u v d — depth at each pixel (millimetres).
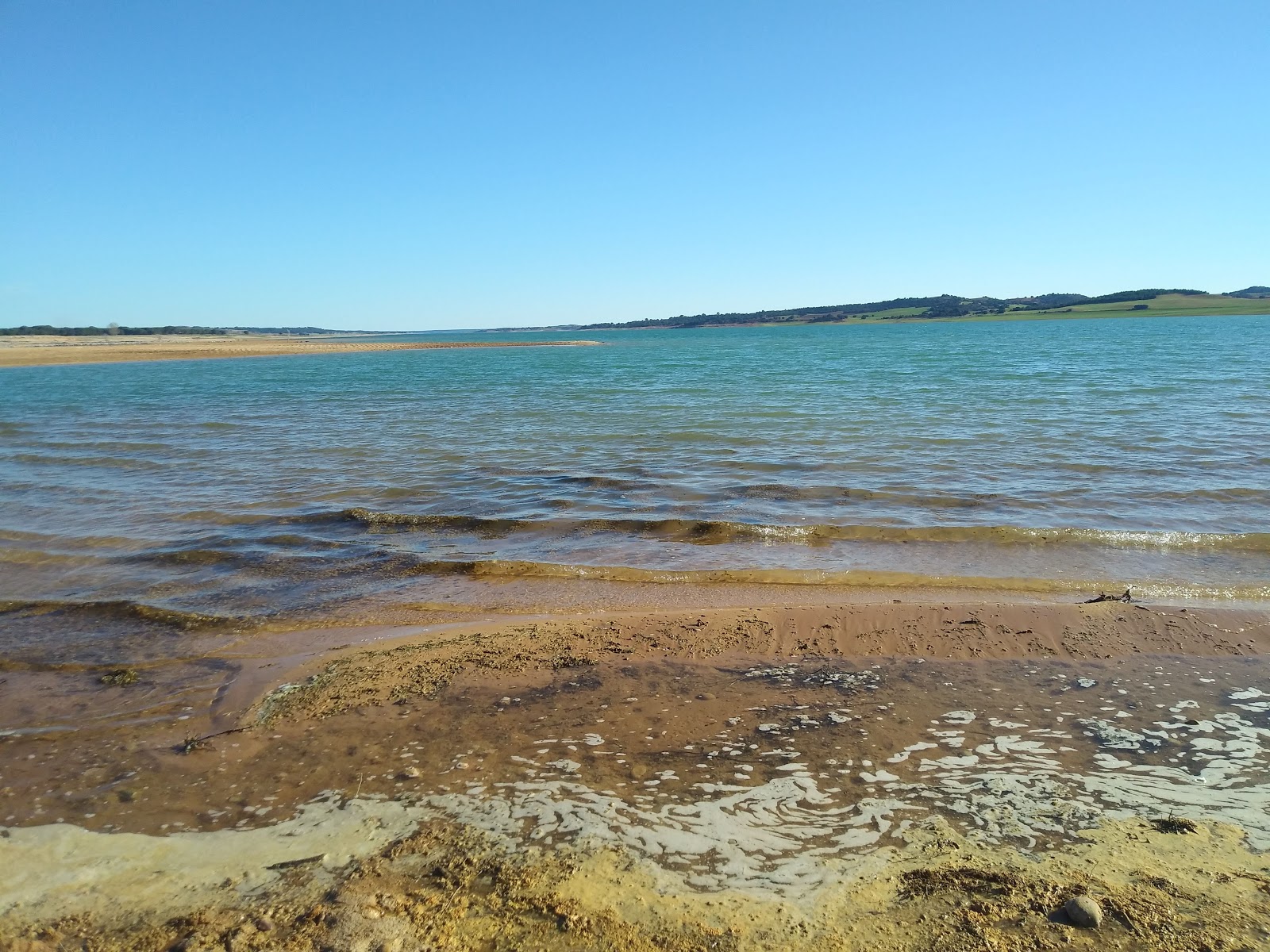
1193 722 4785
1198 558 8609
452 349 99938
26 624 7168
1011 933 2971
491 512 11070
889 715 4969
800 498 11547
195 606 7645
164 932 3043
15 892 3330
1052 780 4129
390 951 2902
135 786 4238
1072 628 6391
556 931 3012
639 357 65000
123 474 14617
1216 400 22422
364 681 5641
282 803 4035
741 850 3533
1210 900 3117
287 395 32125
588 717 4988
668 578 8281
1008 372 35031
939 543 9406
